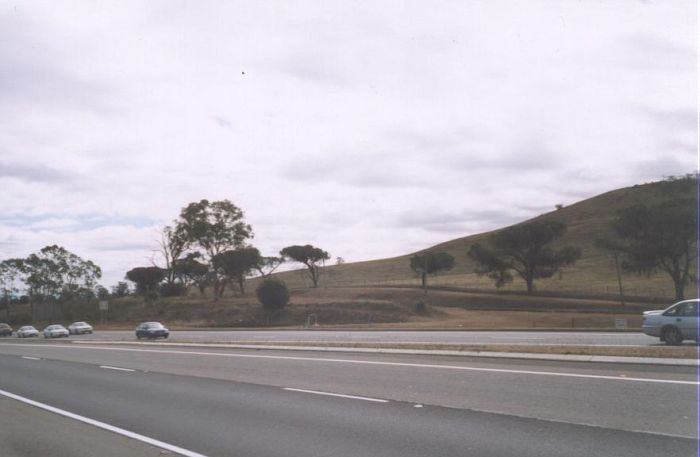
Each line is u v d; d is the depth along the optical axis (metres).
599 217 132.00
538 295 79.25
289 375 16.94
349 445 8.79
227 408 12.27
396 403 11.83
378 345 23.89
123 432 10.45
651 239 65.31
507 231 82.19
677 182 72.75
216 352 26.33
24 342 47.97
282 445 8.98
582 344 23.20
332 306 70.81
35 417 12.34
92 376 19.52
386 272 126.75
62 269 103.12
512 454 7.92
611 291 79.69
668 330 21.83
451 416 10.38
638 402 10.59
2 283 101.62
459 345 21.97
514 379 13.69
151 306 86.81
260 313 71.94
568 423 9.41
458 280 101.94
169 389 15.48
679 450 7.80
